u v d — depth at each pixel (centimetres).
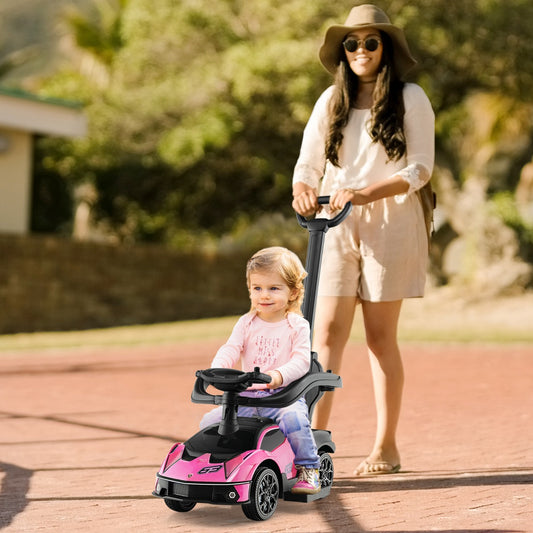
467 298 2058
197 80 2045
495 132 2320
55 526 355
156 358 1348
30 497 414
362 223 454
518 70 1967
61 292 2095
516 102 2148
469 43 1883
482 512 367
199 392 366
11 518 371
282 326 381
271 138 2167
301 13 1875
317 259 407
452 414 704
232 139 2180
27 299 2025
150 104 2119
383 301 454
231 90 2000
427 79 2012
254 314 388
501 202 2125
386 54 456
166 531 343
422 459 505
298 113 1880
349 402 800
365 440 588
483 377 998
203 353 1435
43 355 1426
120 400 844
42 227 2655
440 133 2206
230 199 2670
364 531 339
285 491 371
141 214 2766
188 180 2602
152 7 2180
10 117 1981
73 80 2658
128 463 511
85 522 361
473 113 2328
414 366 1140
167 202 2672
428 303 2062
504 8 1852
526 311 1956
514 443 557
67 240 2112
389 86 451
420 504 385
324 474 395
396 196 453
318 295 464
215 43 2139
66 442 594
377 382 468
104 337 1789
